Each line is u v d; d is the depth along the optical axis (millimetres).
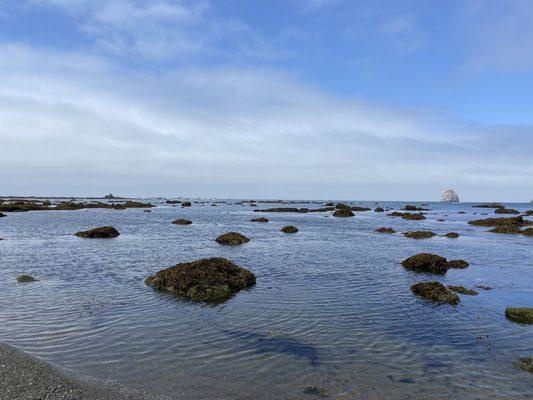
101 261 24969
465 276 22234
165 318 14000
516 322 14211
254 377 9742
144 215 81000
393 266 24875
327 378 9773
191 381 9477
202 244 34625
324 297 17141
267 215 89562
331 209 118938
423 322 14039
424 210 121062
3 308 14742
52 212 84625
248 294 17469
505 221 63219
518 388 9461
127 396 8773
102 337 12094
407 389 9312
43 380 9297
